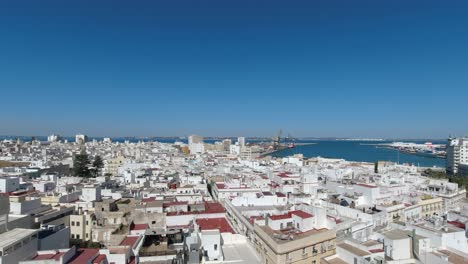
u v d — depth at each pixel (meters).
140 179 180.38
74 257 58.09
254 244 79.88
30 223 76.94
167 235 77.44
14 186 126.75
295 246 66.56
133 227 95.06
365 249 59.66
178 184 168.38
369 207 107.88
